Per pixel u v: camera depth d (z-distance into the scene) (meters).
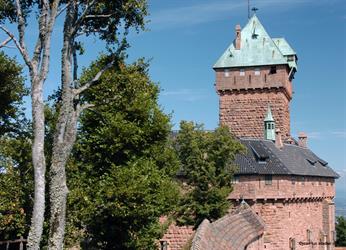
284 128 82.56
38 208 21.22
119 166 33.81
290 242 70.62
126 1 24.47
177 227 62.59
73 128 23.17
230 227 28.02
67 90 23.09
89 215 31.47
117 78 28.08
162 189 35.84
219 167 54.53
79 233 33.22
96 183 32.44
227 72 84.00
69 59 23.34
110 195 30.95
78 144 35.09
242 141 72.38
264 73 82.50
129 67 28.69
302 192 74.44
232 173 56.28
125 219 34.75
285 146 78.88
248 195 67.50
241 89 83.12
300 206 74.75
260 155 69.50
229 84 83.62
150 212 34.22
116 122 34.25
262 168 68.38
